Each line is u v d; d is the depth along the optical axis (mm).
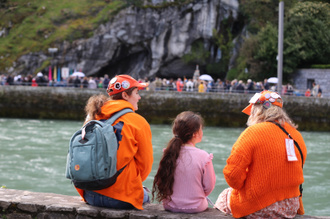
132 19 38375
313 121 20031
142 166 2949
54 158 10688
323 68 29219
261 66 31969
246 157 2639
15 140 13883
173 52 38688
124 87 3020
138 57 41812
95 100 2939
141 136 2867
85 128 2713
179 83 24125
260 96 2834
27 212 3072
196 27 37938
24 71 36812
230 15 37062
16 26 39125
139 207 2977
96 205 2988
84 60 38500
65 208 2971
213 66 38969
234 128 20250
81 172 2617
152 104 21375
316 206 6480
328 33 29969
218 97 20844
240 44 36906
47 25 38562
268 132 2658
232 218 2852
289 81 31062
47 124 19703
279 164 2613
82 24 38531
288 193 2689
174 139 2961
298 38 30359
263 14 35875
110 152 2641
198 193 2934
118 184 2816
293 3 34094
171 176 2893
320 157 11414
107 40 38531
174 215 2857
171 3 38031
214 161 10414
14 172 8922
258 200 2674
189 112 3045
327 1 32719
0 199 3145
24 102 22656
